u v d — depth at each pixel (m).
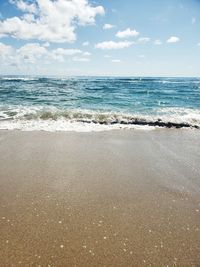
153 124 9.41
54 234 2.87
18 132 7.61
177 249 2.71
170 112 12.32
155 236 2.90
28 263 2.44
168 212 3.42
